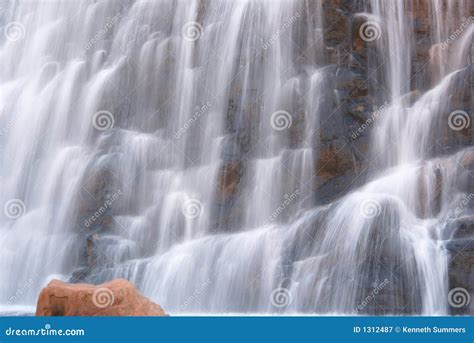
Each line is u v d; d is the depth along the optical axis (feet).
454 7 70.69
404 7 70.69
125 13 74.43
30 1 76.69
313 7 70.85
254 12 71.05
